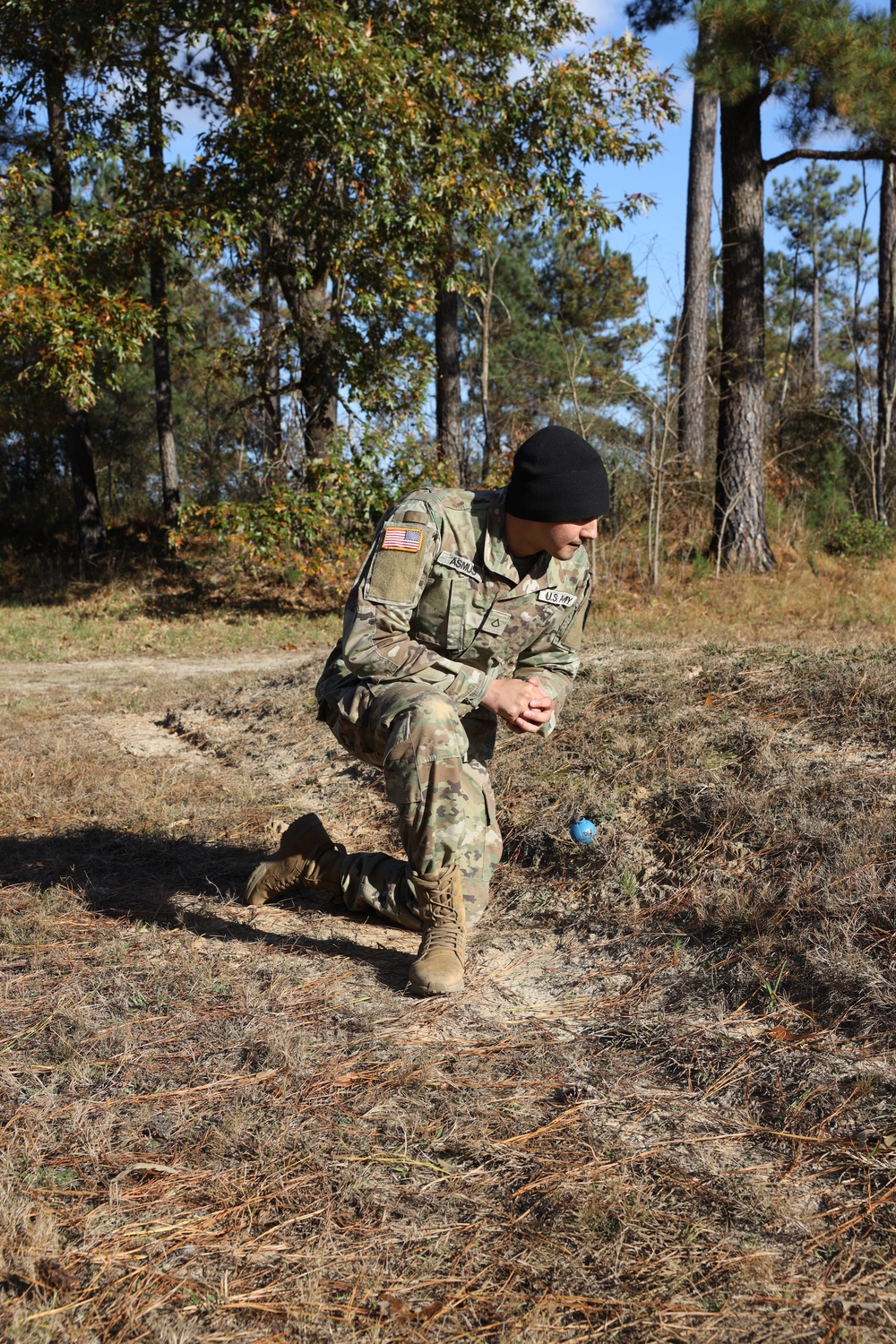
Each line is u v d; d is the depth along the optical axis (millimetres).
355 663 2793
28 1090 2340
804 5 11711
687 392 16797
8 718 7176
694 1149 2102
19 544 20938
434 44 13258
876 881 3006
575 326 30094
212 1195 1944
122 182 14297
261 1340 1590
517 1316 1627
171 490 20750
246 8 11531
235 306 28156
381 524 2852
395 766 2771
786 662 5238
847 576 13023
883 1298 1649
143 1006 2766
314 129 12133
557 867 3709
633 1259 1760
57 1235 1829
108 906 3572
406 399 13930
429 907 2896
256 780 5371
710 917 3135
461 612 2854
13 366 16188
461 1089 2330
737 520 13594
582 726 4770
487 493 2879
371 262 13289
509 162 14383
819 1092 2256
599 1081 2373
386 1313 1645
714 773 3955
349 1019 2680
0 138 16688
